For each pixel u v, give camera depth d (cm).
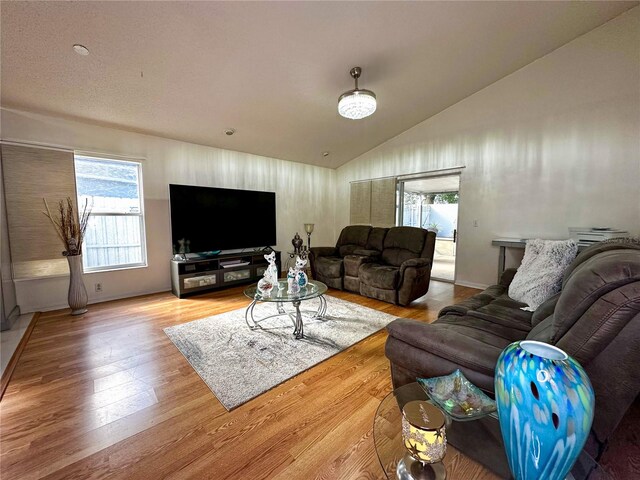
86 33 211
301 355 220
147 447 133
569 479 87
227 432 143
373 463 125
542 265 211
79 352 223
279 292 269
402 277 345
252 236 473
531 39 311
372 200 562
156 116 337
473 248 430
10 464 124
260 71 283
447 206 672
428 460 87
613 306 90
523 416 73
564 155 342
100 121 333
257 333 261
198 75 276
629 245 135
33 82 255
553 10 271
